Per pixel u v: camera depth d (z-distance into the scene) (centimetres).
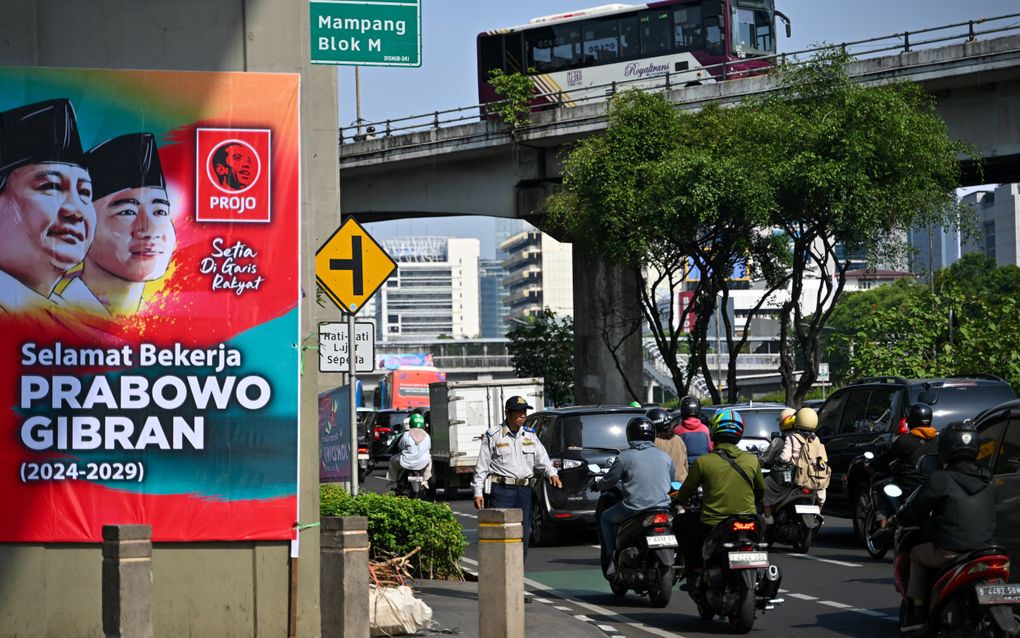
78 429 1245
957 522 1188
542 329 7625
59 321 1245
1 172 1243
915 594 1246
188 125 1264
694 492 1515
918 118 4362
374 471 6431
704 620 1589
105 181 1253
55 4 1256
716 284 4838
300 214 1281
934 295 4697
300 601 1261
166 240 1259
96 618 1236
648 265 4947
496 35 6656
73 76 1252
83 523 1240
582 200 4916
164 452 1252
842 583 1909
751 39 6016
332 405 1758
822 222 4422
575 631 1488
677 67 6106
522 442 1722
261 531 1259
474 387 4284
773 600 1507
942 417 2388
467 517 3366
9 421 1239
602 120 6175
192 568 1252
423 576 1923
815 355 4634
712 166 4425
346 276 1944
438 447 4384
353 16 1762
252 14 1276
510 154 6712
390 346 18588
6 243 1243
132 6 1265
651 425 1675
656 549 1641
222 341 1262
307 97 1290
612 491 1758
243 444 1262
